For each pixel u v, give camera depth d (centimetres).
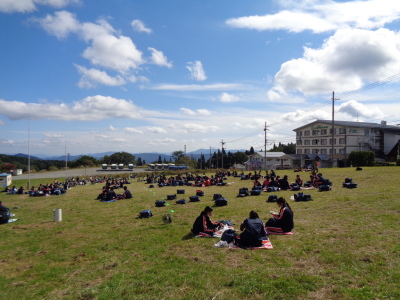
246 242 856
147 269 745
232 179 3875
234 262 744
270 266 701
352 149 7175
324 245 828
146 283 653
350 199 1555
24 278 765
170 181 3644
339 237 893
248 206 1614
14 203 2603
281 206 1030
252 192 2109
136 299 579
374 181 2381
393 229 936
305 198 1655
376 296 527
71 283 701
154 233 1145
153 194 2628
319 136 8088
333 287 575
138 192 2959
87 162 12038
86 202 2389
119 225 1370
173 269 727
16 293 666
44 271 806
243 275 655
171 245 952
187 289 612
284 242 882
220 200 1691
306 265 694
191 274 685
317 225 1066
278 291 572
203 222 1045
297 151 8919
